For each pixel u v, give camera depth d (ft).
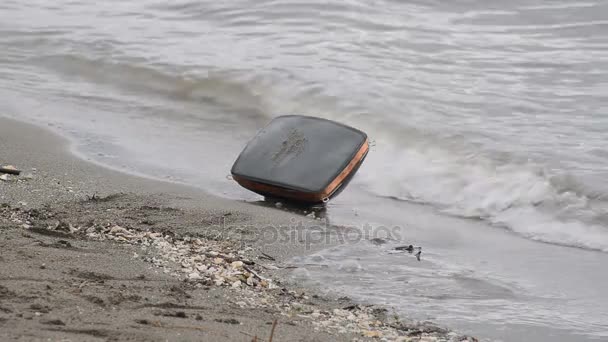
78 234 68.23
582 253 77.92
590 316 62.75
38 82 129.18
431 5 159.94
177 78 129.90
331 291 63.82
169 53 138.82
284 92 122.83
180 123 115.34
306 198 83.05
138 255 64.18
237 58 135.33
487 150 101.91
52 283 53.16
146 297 53.72
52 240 64.85
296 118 90.02
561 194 90.12
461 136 106.32
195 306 53.72
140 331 45.47
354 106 116.57
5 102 118.42
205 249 68.95
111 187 84.17
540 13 155.12
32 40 145.28
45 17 157.17
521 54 137.08
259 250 71.10
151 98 124.98
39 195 78.48
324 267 68.74
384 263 70.95
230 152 104.17
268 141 87.30
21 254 59.21
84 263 59.52
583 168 96.12
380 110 114.83
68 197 79.10
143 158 98.53
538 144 103.65
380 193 92.79
